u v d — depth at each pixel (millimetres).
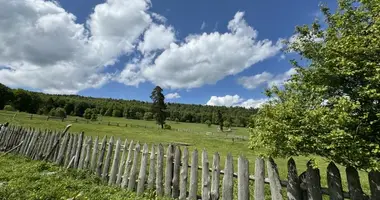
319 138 3977
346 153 3725
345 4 4820
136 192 7180
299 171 13969
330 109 4168
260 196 5250
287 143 4215
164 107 67438
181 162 6820
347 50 3939
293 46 5469
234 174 5828
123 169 7934
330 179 4418
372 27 3867
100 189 6766
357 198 4066
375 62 3793
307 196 4680
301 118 4289
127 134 35562
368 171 4035
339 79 4285
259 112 5137
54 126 33812
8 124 13453
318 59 5016
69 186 6594
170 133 45531
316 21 5332
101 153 8688
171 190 6812
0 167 8383
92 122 54781
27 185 6156
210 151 22750
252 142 5078
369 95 3699
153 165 7293
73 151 9547
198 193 7875
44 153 10562
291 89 5309
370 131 3760
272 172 5129
